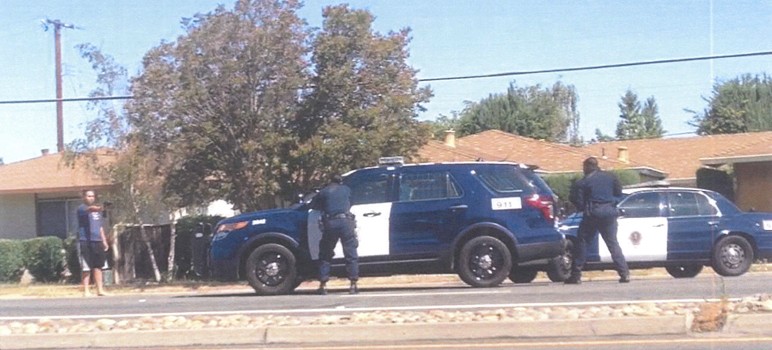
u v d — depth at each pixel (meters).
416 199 15.18
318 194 14.73
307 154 23.81
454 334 10.34
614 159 40.56
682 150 43.28
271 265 15.14
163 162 25.14
